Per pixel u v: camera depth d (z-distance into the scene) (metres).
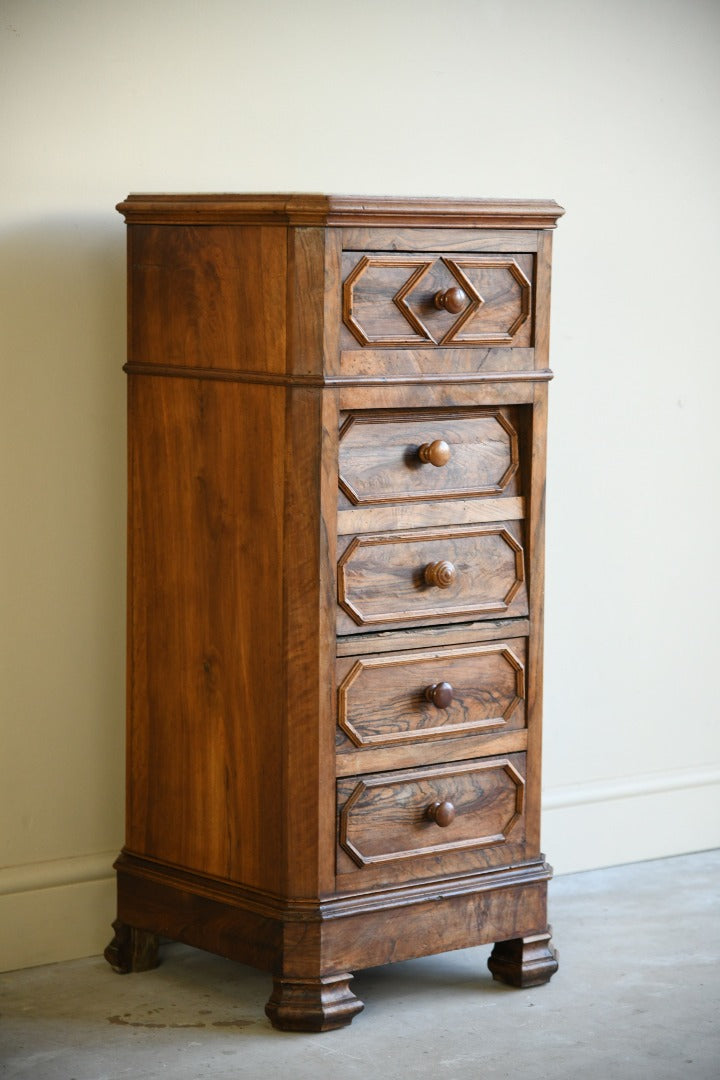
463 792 2.80
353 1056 2.59
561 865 3.59
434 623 2.74
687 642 3.76
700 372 3.71
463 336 2.70
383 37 3.25
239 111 3.09
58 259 2.92
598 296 3.55
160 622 2.83
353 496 2.62
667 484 3.69
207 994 2.85
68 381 2.95
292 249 2.53
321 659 2.61
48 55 2.87
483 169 3.41
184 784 2.81
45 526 2.96
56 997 2.83
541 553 2.85
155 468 2.80
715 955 3.08
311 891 2.65
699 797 3.77
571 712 3.61
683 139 3.64
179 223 2.70
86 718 3.03
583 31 3.49
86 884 3.03
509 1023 2.74
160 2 2.98
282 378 2.55
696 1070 2.55
